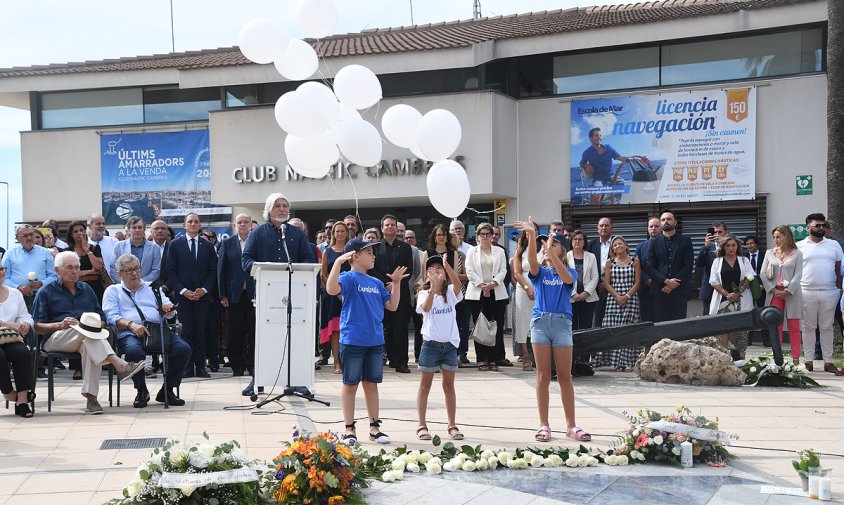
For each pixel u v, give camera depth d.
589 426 8.45
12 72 22.67
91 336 9.07
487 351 13.23
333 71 20.14
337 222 12.91
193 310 12.41
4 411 9.30
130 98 22.66
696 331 11.79
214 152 20.89
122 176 22.59
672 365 11.69
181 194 22.34
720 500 5.79
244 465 5.54
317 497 5.56
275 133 20.47
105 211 22.66
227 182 20.80
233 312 12.32
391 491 5.97
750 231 18.73
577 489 6.05
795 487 6.14
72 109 22.92
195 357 12.46
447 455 6.95
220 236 22.11
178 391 9.83
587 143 19.62
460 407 9.60
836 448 7.48
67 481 6.17
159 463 5.34
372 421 7.77
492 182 19.05
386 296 7.82
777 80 18.44
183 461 5.34
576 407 9.62
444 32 22.97
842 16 15.91
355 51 20.47
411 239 14.71
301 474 5.59
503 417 8.95
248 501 5.41
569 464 6.72
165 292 12.03
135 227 12.76
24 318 9.71
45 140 22.86
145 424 8.46
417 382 11.80
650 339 11.92
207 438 5.73
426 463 6.64
